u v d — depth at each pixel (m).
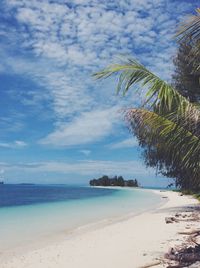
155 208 35.53
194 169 10.36
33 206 40.75
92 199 56.53
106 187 164.00
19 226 22.84
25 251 14.93
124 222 23.64
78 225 23.09
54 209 35.97
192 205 35.62
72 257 13.02
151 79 9.43
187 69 18.81
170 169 19.08
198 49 9.91
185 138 10.09
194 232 17.12
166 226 19.97
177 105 9.59
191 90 20.23
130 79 9.43
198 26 9.16
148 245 14.25
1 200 55.56
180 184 19.25
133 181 167.88
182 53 16.95
